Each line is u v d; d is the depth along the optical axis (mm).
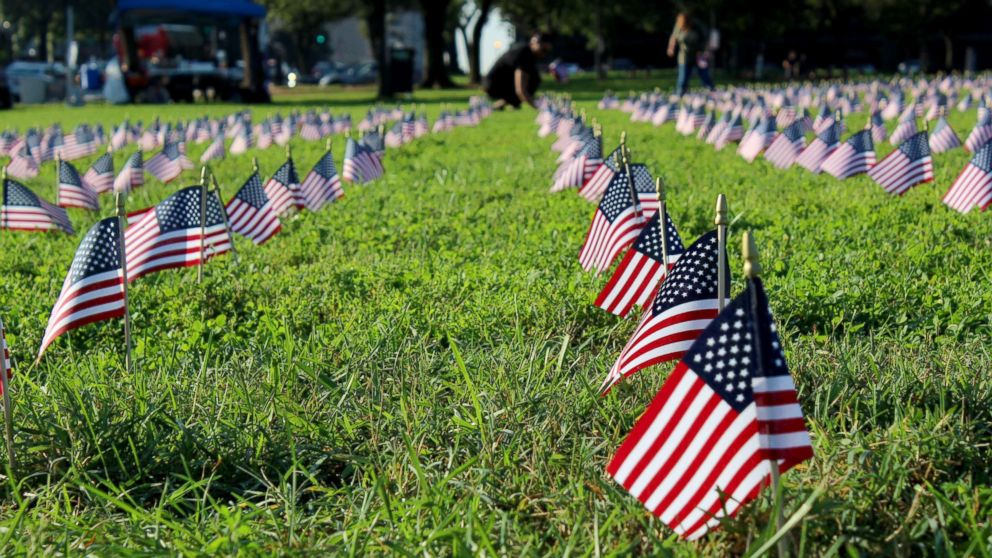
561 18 66250
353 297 6953
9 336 6320
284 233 9547
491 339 5906
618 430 4434
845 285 6520
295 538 3758
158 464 4500
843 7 66750
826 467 3900
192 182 13797
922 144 10039
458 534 3543
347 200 11438
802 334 5938
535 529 3797
